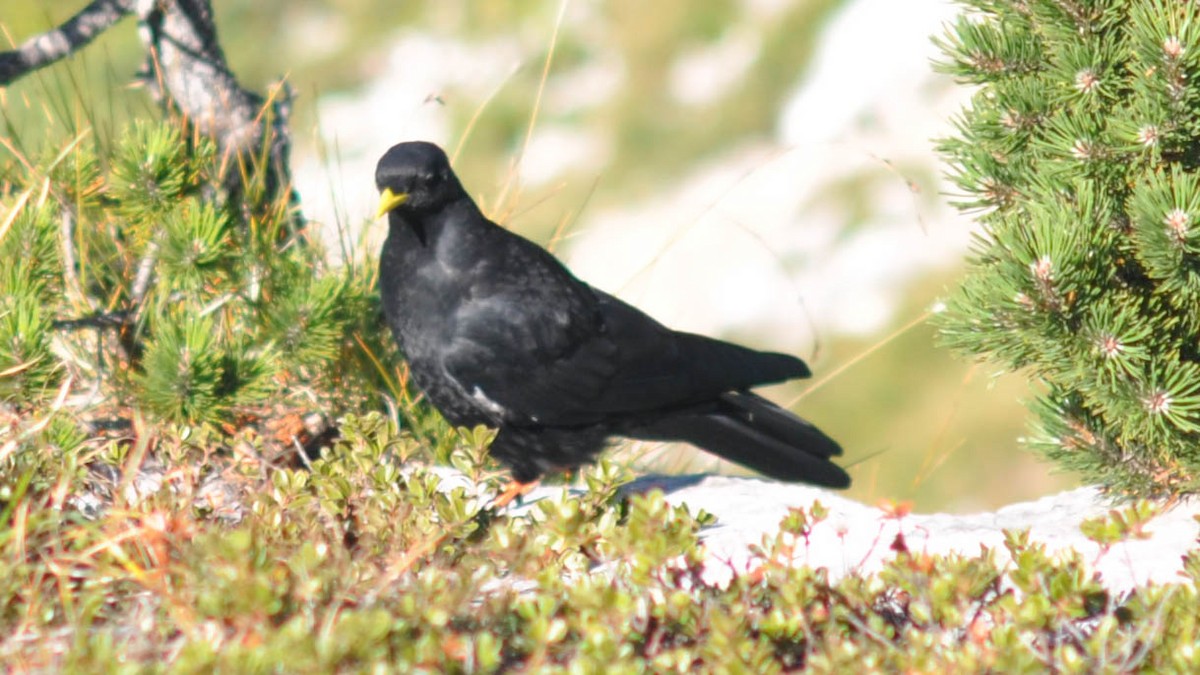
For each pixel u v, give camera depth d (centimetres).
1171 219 844
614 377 1012
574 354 1004
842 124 2792
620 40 3019
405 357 1034
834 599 676
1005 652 582
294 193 1348
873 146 2744
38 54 1194
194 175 1096
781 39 2945
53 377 997
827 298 2492
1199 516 714
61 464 823
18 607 650
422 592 654
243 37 3092
